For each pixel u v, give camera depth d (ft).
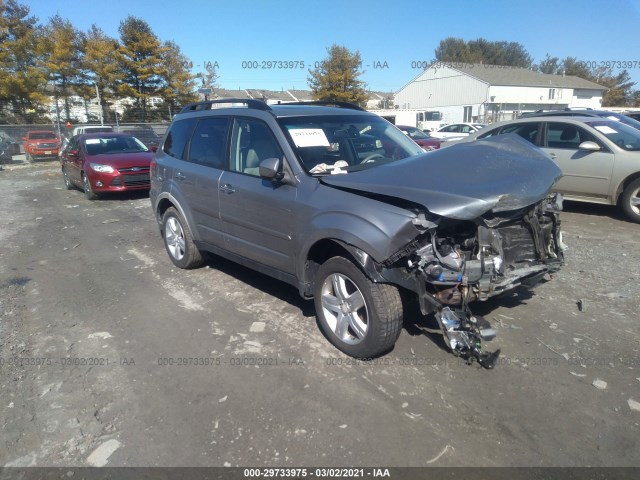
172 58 116.67
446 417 9.48
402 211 10.20
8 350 12.86
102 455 8.85
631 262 17.93
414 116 136.67
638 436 8.81
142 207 33.53
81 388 10.99
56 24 109.50
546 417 9.38
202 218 16.63
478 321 10.52
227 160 15.28
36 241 24.71
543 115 28.60
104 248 22.91
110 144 39.34
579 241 20.85
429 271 10.18
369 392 10.36
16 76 102.68
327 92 117.29
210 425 9.55
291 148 12.94
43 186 47.21
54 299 16.49
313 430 9.27
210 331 13.56
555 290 15.38
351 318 11.51
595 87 163.02
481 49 254.47
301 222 12.16
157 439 9.22
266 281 17.42
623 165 23.36
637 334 12.46
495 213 11.09
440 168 11.30
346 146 13.89
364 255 10.48
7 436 9.43
